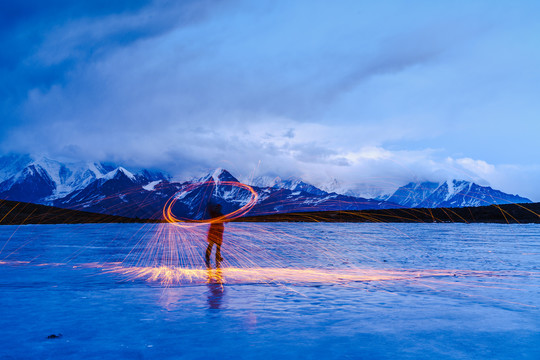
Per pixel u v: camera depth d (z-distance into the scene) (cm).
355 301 533
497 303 521
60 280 722
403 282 695
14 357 314
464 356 317
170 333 381
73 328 399
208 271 846
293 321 427
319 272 836
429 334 379
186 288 631
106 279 734
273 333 381
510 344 348
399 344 348
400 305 507
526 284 679
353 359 311
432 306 502
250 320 431
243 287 642
